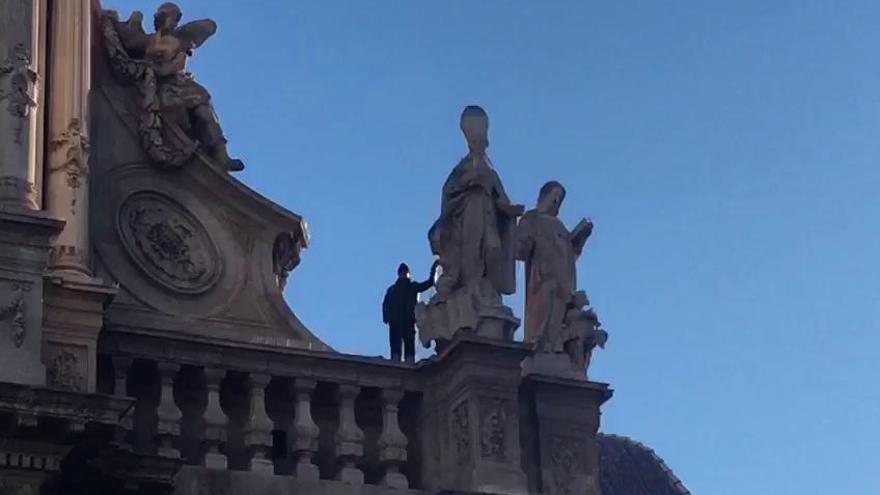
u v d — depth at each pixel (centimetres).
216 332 2705
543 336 2805
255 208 2805
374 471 2673
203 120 2822
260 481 2553
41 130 2608
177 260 2727
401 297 2867
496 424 2647
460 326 2689
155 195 2753
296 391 2634
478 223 2762
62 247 2542
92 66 2773
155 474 2450
